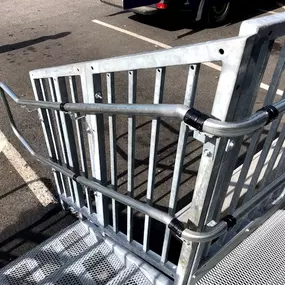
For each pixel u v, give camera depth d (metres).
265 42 1.03
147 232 1.86
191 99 1.18
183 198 3.02
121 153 3.62
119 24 7.41
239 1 7.33
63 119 2.04
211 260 1.61
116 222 2.13
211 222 1.44
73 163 2.27
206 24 7.11
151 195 1.63
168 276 1.97
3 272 2.19
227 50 0.95
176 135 3.88
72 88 1.83
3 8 8.62
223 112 1.05
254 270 1.64
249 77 1.05
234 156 1.27
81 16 7.98
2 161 3.50
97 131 1.79
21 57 5.95
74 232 2.44
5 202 2.99
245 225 1.80
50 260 2.26
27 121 4.15
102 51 6.19
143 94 4.72
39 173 3.32
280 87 4.68
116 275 2.02
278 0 8.87
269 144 1.50
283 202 1.98
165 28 7.16
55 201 2.99
